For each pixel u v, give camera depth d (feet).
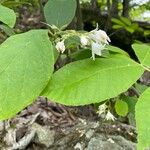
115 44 3.25
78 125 1.55
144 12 3.44
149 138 0.46
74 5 0.84
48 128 1.62
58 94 0.56
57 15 0.84
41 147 1.46
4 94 0.54
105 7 3.34
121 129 1.48
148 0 3.08
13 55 0.57
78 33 0.66
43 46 0.58
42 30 0.61
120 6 3.02
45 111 1.97
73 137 1.43
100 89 0.56
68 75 0.59
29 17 3.42
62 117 1.93
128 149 1.36
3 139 1.47
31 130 1.52
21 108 0.53
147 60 0.61
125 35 3.22
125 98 0.92
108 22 2.16
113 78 0.57
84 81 0.57
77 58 0.83
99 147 1.34
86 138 1.40
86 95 0.55
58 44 0.65
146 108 0.49
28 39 0.59
